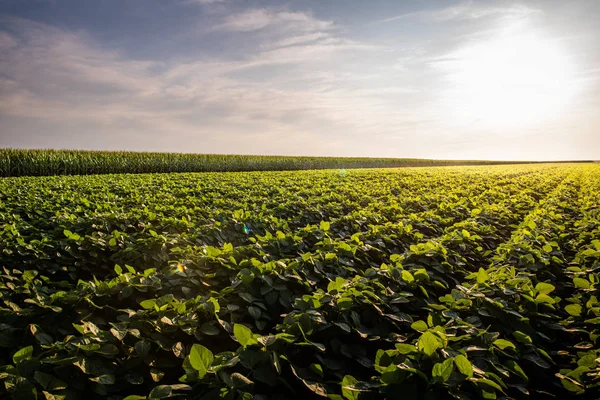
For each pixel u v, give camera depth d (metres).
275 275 4.79
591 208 11.11
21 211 9.33
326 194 13.12
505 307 4.21
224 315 4.28
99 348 3.17
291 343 3.35
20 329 3.75
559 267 6.27
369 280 4.62
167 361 3.54
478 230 8.27
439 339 3.16
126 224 8.33
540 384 3.90
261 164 44.81
